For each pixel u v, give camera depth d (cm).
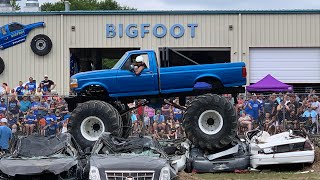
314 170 1975
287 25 3544
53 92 3019
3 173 1407
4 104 2369
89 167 1404
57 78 3556
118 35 3547
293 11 3541
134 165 1350
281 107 2445
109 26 3547
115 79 2008
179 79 2000
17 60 3556
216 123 1942
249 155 1995
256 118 2450
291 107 2450
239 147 2008
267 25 3541
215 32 3534
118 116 1955
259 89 2961
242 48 3541
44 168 1409
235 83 2006
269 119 2447
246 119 2439
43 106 2372
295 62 3559
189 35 3531
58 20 3556
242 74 2008
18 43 3556
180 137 2383
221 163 1970
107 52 4075
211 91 2014
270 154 1955
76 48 3591
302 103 2462
